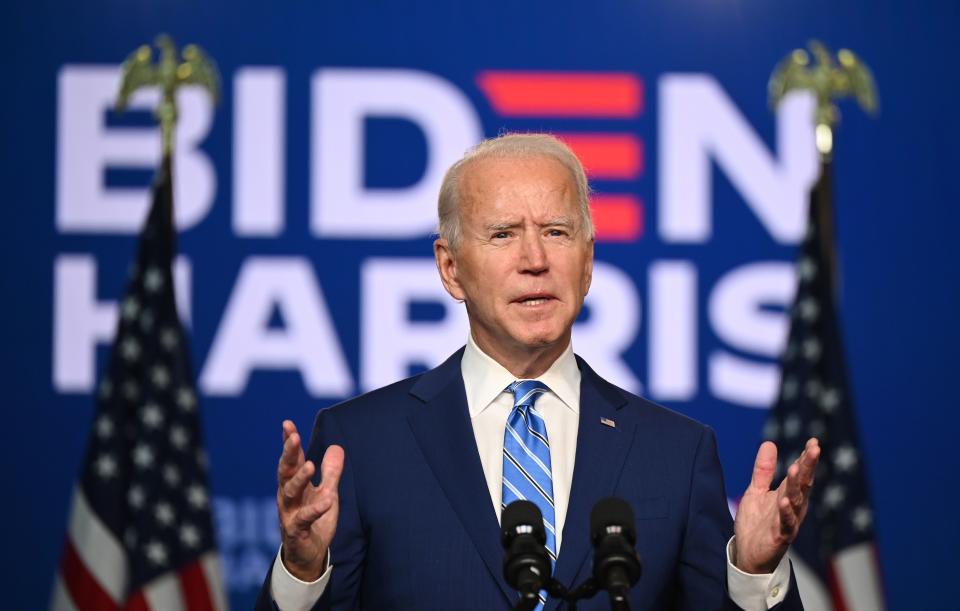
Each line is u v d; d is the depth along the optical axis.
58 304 18.25
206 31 18.47
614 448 7.65
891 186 18.34
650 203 18.19
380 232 18.27
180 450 15.88
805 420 16.38
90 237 18.30
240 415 18.08
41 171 18.34
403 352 18.14
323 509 6.36
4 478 18.11
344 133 18.34
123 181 18.36
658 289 18.08
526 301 7.47
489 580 7.21
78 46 18.45
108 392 16.06
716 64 18.38
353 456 7.71
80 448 18.16
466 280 7.66
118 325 16.20
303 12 18.48
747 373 17.98
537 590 5.71
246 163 18.30
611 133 18.25
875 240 18.33
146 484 15.72
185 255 18.19
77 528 15.84
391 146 18.36
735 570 6.96
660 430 7.84
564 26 18.42
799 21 18.45
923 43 18.44
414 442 7.71
